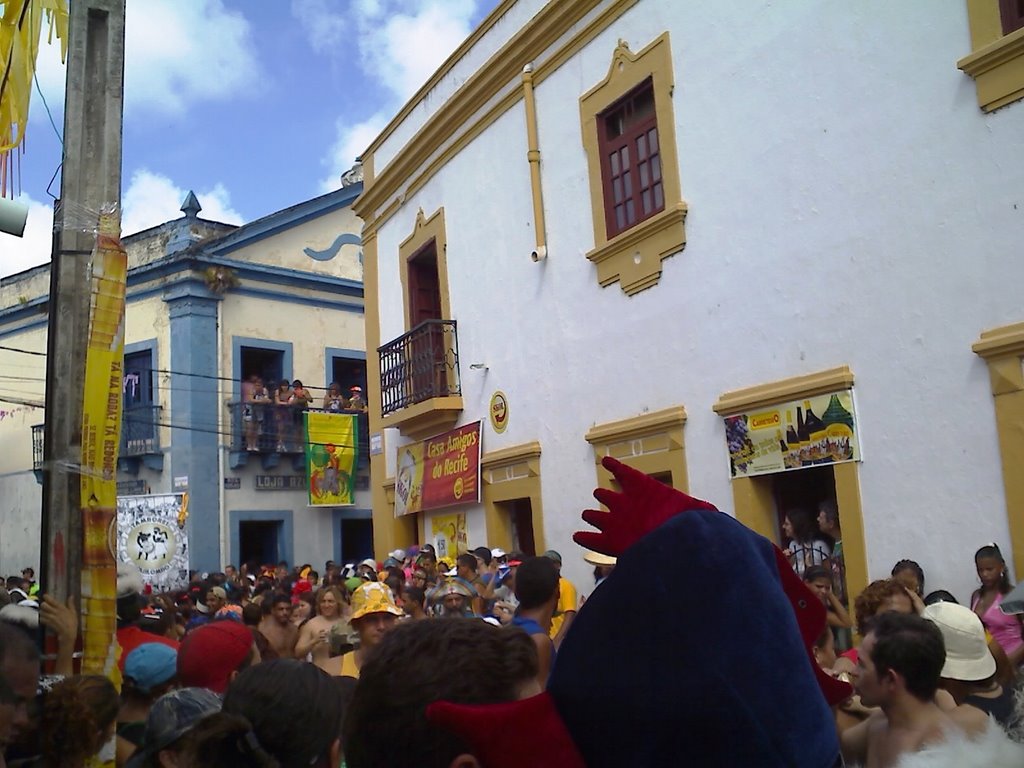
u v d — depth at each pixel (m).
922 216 6.43
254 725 2.28
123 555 13.85
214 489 19.09
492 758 1.23
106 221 3.77
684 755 1.22
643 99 9.11
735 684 1.23
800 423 7.21
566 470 9.80
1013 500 5.80
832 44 7.07
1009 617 5.06
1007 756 1.90
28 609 3.83
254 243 20.33
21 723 2.84
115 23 3.93
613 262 9.22
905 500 6.47
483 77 11.06
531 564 4.72
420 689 1.30
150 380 19.64
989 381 5.98
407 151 12.76
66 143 3.79
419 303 13.13
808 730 1.25
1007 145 5.93
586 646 1.30
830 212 7.07
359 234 22.55
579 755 1.27
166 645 4.00
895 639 3.05
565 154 9.91
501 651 1.37
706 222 8.19
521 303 10.58
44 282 21.78
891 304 6.62
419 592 7.70
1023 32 5.76
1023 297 5.82
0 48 4.97
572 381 9.77
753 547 1.37
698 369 8.24
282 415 20.12
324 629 6.00
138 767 2.83
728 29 7.97
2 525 21.83
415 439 12.82
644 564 1.31
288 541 20.08
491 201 11.12
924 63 6.43
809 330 7.23
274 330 20.52
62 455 3.65
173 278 19.39
